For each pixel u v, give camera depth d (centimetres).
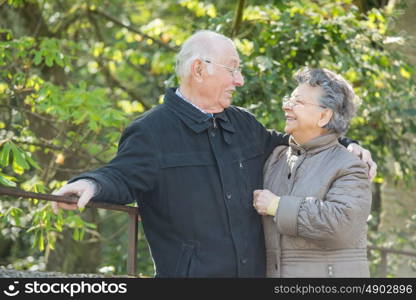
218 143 384
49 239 611
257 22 738
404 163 789
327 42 696
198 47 387
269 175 404
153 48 1134
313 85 389
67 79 971
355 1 786
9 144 541
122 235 1099
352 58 693
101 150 762
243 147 399
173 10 1170
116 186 345
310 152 391
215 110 391
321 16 700
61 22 990
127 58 986
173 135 374
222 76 385
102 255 1051
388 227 800
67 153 768
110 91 1061
